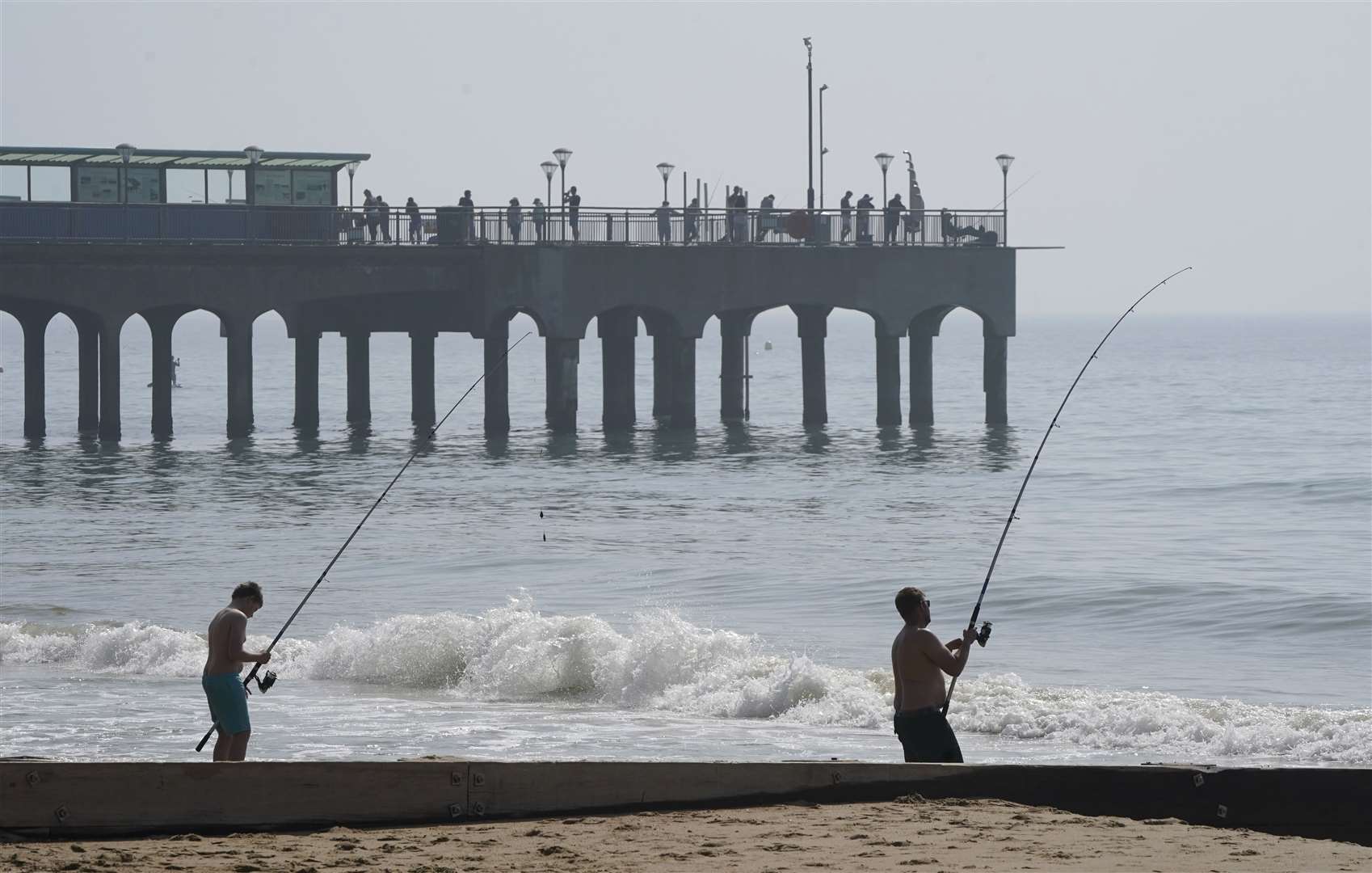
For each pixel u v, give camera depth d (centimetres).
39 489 12225
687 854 2756
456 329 16762
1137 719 4831
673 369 15862
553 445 15425
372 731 5000
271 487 12369
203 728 5006
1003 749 4681
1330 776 3095
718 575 8450
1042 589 7888
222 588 8094
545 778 3114
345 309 17188
